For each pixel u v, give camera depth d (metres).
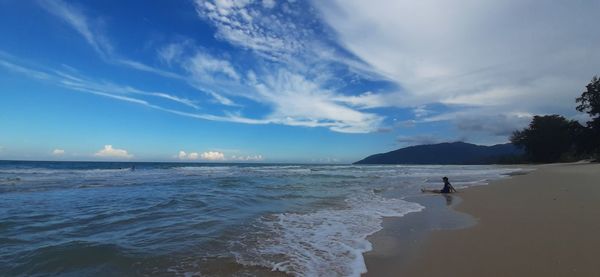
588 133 53.91
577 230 6.86
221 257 5.93
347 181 24.59
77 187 18.11
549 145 72.06
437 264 5.39
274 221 9.09
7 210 10.09
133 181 22.80
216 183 21.23
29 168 42.34
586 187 14.66
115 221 8.66
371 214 10.25
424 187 19.80
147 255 5.94
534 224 7.70
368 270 5.29
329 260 5.80
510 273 4.75
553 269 4.78
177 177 27.80
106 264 5.48
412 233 7.66
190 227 8.10
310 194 15.59
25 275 5.00
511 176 28.28
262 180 24.53
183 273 5.17
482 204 11.65
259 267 5.45
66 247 6.21
